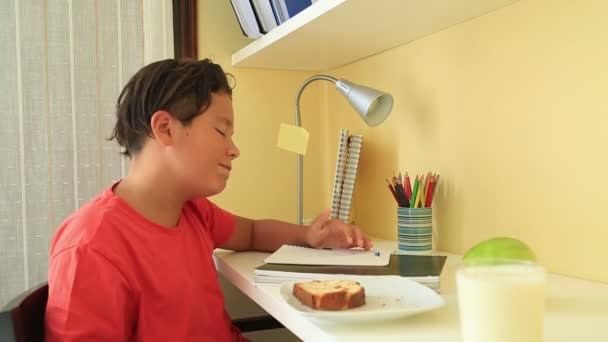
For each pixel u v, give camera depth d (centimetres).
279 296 80
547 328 65
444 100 119
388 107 121
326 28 116
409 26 116
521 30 99
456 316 70
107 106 143
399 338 61
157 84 93
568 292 81
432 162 124
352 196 143
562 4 91
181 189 94
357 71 153
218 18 158
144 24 146
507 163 103
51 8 137
